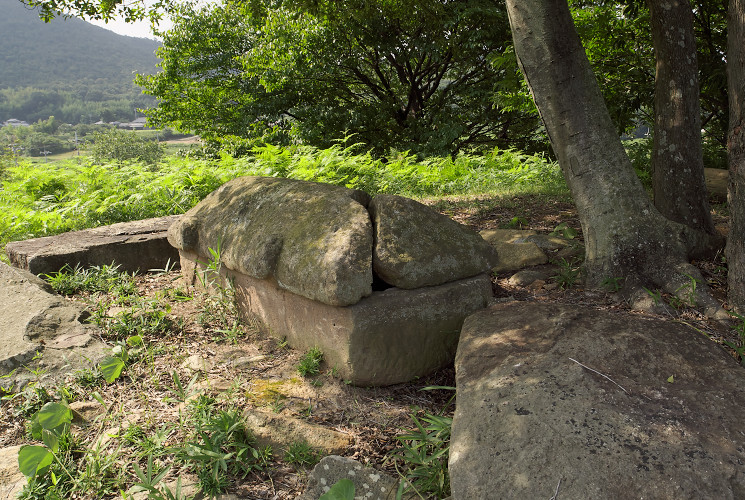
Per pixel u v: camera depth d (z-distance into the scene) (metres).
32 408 2.98
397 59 16.31
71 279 4.69
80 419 2.86
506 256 4.70
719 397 2.40
